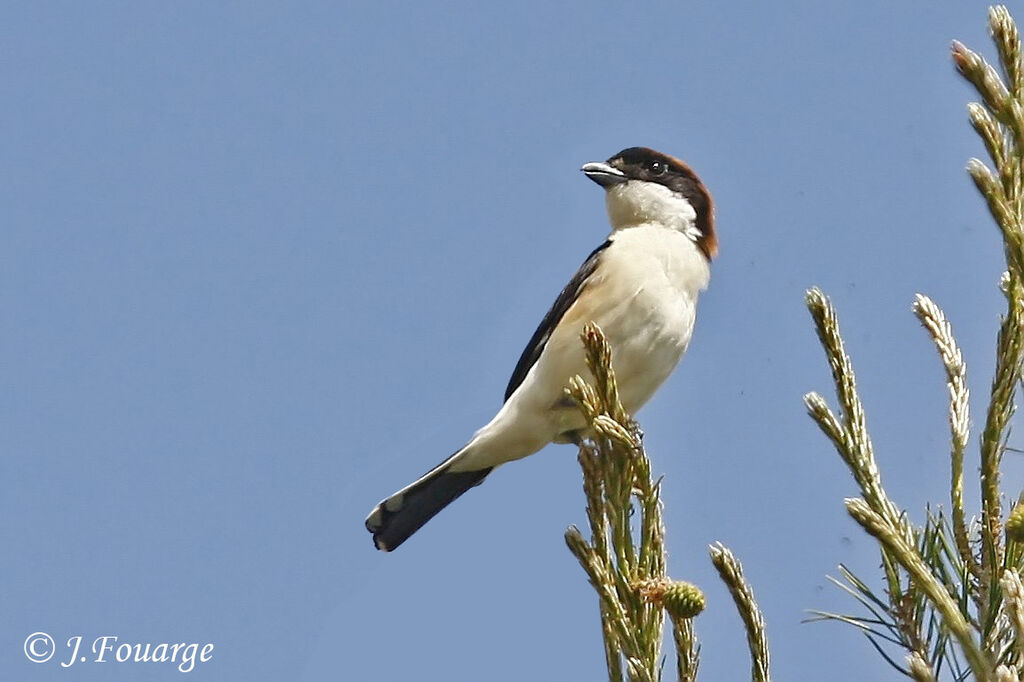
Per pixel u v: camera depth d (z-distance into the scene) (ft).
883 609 21.06
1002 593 18.40
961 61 20.51
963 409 21.17
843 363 22.27
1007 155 20.94
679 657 21.65
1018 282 21.35
